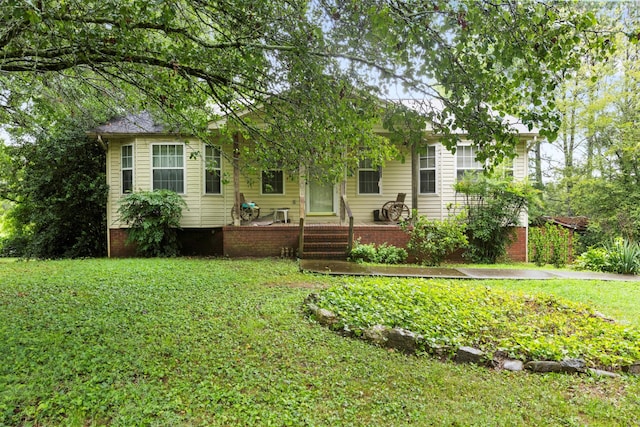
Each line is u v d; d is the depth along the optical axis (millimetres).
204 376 3451
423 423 2863
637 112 15367
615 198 14797
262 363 3768
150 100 5555
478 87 3285
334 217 12922
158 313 5266
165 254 11586
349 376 3576
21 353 3750
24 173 13289
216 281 7469
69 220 12633
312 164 5469
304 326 4852
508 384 3598
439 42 3141
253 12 3910
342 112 4152
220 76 4676
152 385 3242
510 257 11938
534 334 4660
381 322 4758
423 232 10727
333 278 8016
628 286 7867
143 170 11867
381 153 5430
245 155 6246
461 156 12203
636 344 4371
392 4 3170
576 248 13883
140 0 3650
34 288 6684
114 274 7984
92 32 3803
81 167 12500
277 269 8930
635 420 3012
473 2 2936
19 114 7473
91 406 2881
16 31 3789
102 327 4602
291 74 4289
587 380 3738
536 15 2934
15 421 2699
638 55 16125
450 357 4156
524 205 11578
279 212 12688
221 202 12344
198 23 4891
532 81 3379
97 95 6664
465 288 6781
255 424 2766
